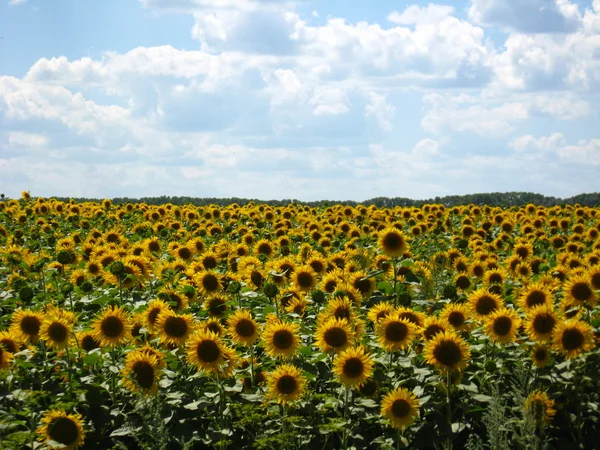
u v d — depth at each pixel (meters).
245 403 8.29
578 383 8.62
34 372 9.05
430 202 34.66
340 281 11.48
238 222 23.62
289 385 7.82
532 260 14.65
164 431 7.35
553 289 11.64
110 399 8.69
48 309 11.02
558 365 8.75
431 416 8.43
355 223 23.20
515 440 7.51
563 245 18.02
